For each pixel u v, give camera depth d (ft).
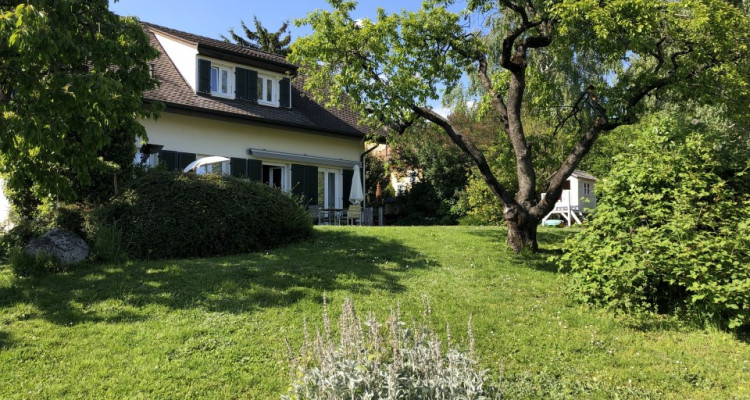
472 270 28.86
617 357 17.81
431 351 11.17
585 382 15.96
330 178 66.54
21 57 22.74
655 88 34.94
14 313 19.80
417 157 86.12
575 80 59.31
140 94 29.01
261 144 58.59
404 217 85.30
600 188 25.94
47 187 27.53
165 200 29.25
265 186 35.14
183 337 18.02
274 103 61.93
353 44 33.12
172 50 57.88
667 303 22.98
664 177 24.13
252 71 59.57
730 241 20.52
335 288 24.17
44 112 23.12
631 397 15.01
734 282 19.39
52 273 24.75
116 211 29.22
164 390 14.64
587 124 40.68
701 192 23.08
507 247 35.14
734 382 16.06
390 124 36.96
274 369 16.12
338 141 66.69
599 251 22.77
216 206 30.14
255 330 18.97
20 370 15.49
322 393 10.18
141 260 27.89
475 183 61.16
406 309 21.85
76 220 29.68
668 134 26.16
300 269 27.12
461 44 37.40
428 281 26.30
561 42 35.17
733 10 29.78
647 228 22.79
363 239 36.45
